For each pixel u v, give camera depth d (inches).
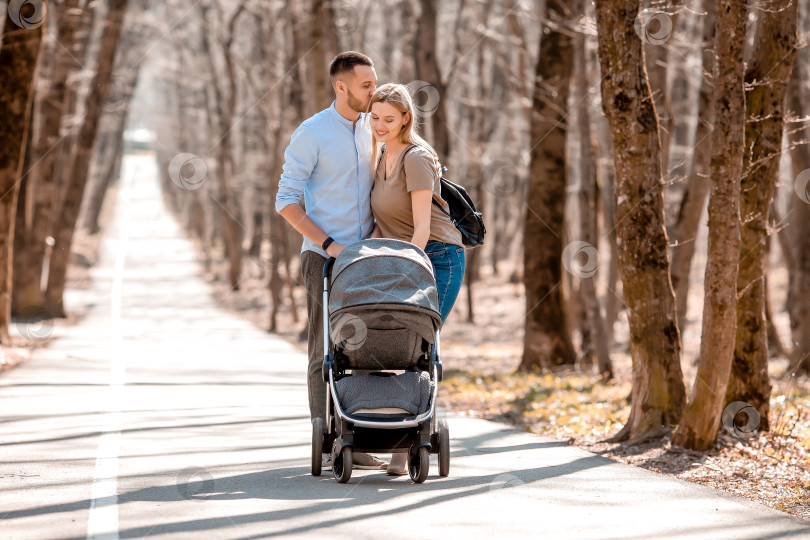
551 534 253.3
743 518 278.4
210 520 261.4
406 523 261.1
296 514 269.1
